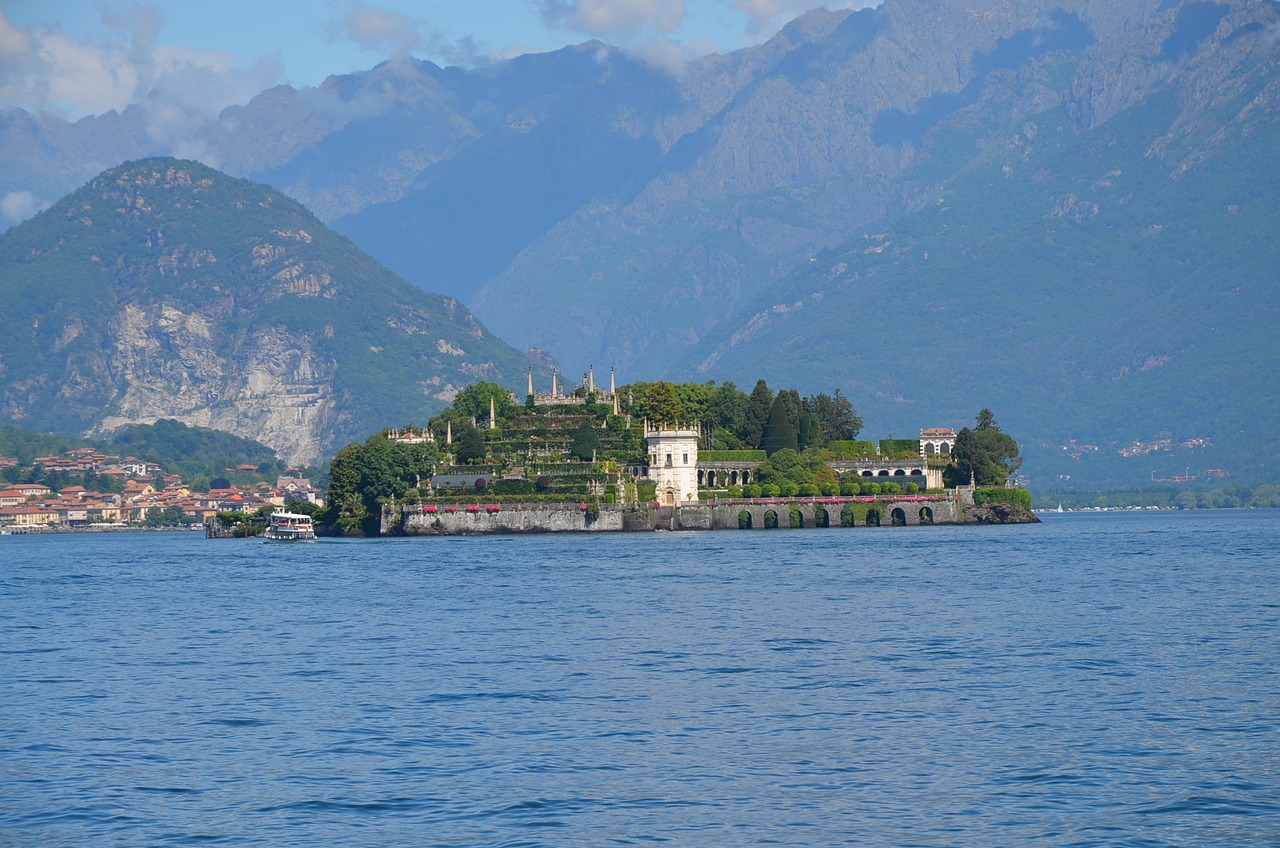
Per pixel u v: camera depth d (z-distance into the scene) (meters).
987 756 126.31
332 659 187.38
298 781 121.19
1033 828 106.19
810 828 106.75
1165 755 125.81
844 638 199.75
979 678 163.75
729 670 171.88
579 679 166.62
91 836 107.69
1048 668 170.38
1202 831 105.06
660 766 124.25
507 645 197.50
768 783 118.56
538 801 113.88
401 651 193.50
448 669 175.88
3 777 124.19
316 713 149.12
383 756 129.25
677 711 147.00
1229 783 116.75
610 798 114.56
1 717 150.12
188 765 127.44
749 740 133.38
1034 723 139.00
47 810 114.06
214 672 178.75
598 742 133.38
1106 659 176.88
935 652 184.75
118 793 118.62
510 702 152.75
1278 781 117.19
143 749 133.88
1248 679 161.38
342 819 110.25
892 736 134.38
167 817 111.75
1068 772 120.75
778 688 159.12
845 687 159.38
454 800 114.56
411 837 105.69
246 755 130.75
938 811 110.50
